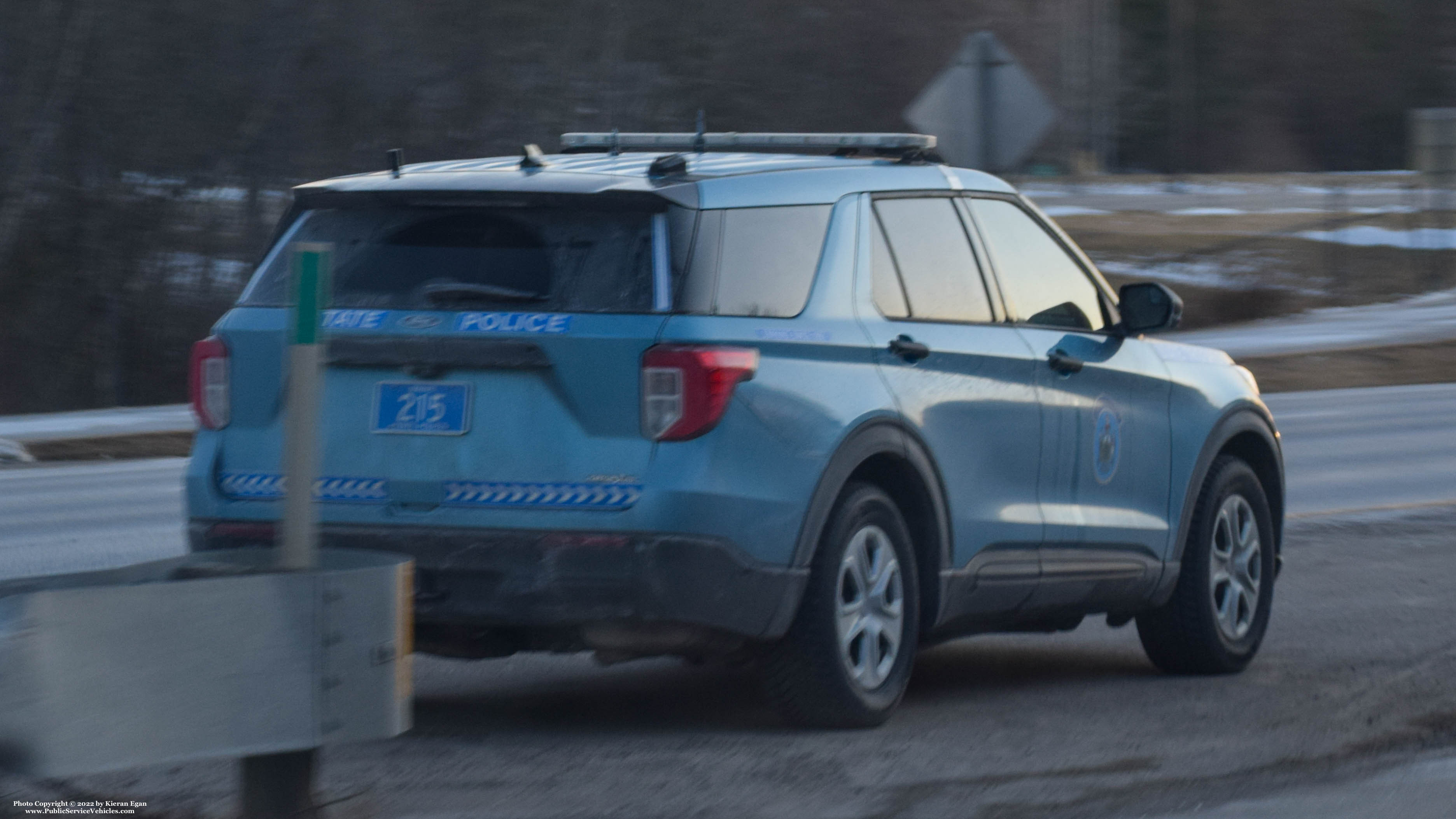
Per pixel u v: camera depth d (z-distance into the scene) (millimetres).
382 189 18656
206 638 12555
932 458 19531
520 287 17891
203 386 19062
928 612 19938
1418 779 16922
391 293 18250
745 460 17469
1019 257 21984
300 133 127125
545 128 138875
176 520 42625
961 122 35031
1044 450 21266
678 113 150875
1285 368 87438
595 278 17734
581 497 17328
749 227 18312
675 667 23844
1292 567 33250
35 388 124062
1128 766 17500
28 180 121625
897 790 16297
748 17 153000
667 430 17219
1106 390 22391
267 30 125375
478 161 19844
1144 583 22828
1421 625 26750
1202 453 23844
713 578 17250
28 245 124250
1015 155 34938
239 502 18703
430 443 17812
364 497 18000
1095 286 23297
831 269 18984
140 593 12297
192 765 16781
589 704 20891
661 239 17750
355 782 16391
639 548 17047
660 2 149500
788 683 18578
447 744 18297
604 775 16812
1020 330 21359
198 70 124562
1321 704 21031
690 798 15930
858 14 157000
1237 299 121312
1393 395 79312
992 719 20078
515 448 17547
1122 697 21734
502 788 16250
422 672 23281
